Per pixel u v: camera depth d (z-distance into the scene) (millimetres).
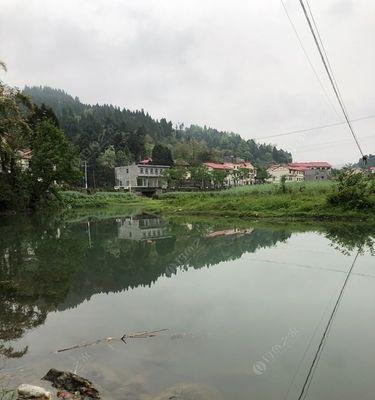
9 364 5953
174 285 10758
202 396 4793
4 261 14625
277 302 8930
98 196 70000
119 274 12281
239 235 20969
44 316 8320
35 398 4660
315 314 8023
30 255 15961
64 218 37656
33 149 44281
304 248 16094
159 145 109688
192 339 6828
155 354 6227
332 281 10742
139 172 96875
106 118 132625
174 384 5172
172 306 8820
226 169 104438
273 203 33344
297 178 105312
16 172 39250
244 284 10656
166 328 7410
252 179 112375
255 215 31906
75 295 9938
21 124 33375
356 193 27719
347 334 6914
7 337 7133
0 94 29719
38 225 29531
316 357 5988
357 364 5715
